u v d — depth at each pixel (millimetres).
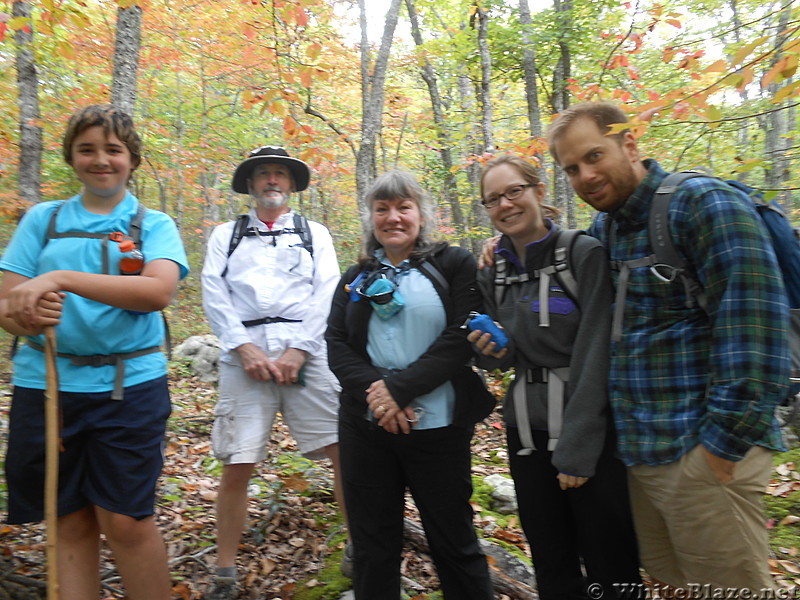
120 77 3797
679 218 1760
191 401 5719
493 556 3016
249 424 2791
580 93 7188
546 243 2084
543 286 2064
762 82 2266
